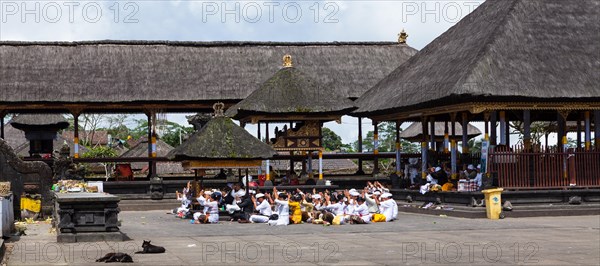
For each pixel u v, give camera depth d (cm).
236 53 4575
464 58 3428
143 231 2486
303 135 3712
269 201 3077
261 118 3628
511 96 3136
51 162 4056
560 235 2323
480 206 3103
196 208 3161
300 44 4728
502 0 3709
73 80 4188
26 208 2956
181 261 1739
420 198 3575
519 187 3194
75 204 2103
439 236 2303
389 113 3981
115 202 2136
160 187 3975
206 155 2975
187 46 4562
